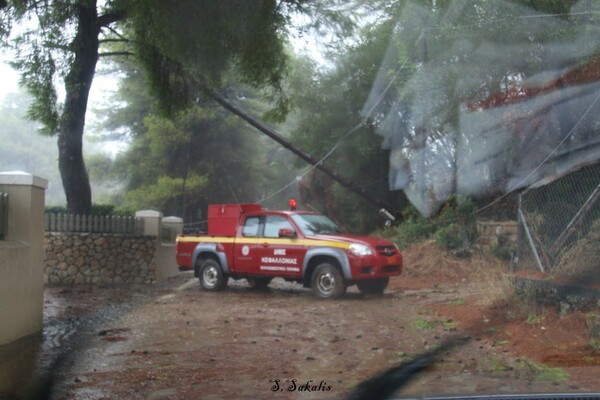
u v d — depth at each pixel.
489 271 11.38
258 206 13.23
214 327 8.61
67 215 15.23
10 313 7.58
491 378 5.76
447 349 6.88
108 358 6.78
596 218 7.99
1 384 5.77
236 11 12.28
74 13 13.94
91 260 15.21
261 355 6.89
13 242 7.84
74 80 14.55
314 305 10.62
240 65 14.11
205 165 27.81
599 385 5.45
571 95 8.59
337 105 17.17
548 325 7.22
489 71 9.39
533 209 8.90
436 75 10.19
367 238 11.59
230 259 12.62
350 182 16.78
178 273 18.23
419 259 13.84
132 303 11.10
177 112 17.23
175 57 13.33
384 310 9.79
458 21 9.82
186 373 6.11
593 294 7.18
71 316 9.60
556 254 8.29
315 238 11.62
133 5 12.41
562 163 8.61
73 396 5.40
